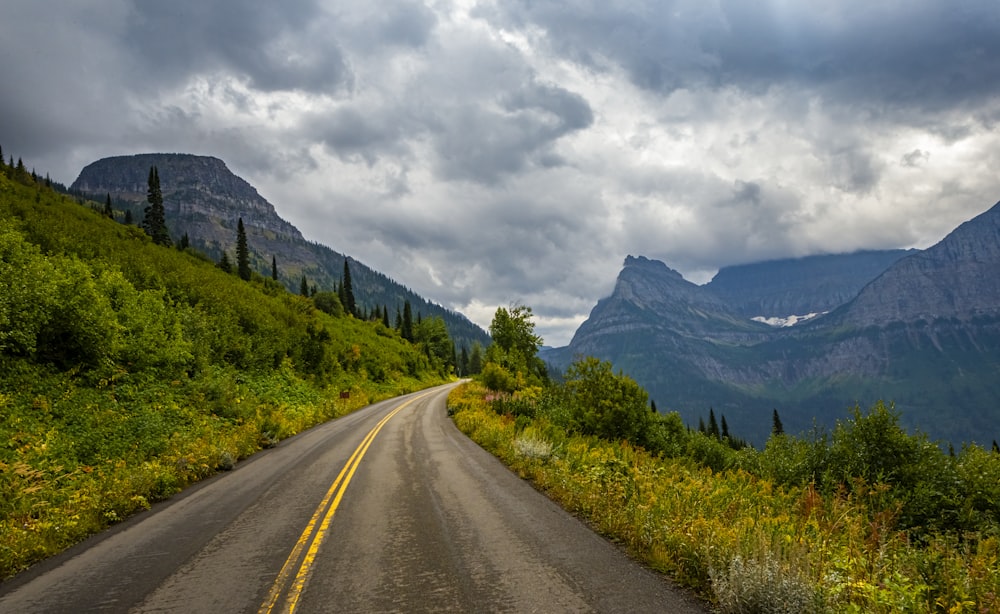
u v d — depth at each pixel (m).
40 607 4.89
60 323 15.46
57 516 7.79
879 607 4.00
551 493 9.16
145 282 27.94
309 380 36.09
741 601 4.12
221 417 18.86
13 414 12.14
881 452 9.93
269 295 63.28
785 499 9.38
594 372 18.97
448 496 8.96
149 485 10.05
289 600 4.75
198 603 4.78
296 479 11.05
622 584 4.93
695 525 5.88
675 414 20.02
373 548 6.21
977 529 7.88
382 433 19.70
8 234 17.56
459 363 136.12
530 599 4.61
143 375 18.19
